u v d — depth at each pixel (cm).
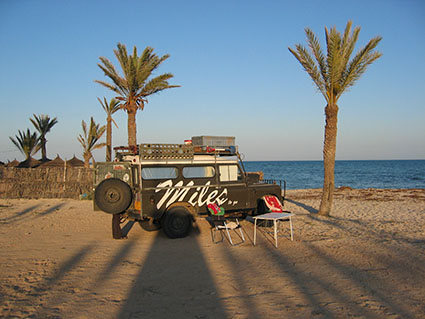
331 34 1109
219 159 971
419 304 449
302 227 1013
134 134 1678
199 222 1107
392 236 879
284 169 9288
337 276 569
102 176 908
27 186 1803
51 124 3064
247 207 997
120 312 435
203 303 464
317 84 1184
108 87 1691
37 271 600
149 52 1633
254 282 548
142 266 640
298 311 433
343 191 2523
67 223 1107
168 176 895
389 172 6788
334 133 1214
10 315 418
